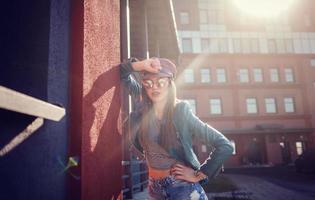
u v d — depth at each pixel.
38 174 1.24
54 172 1.38
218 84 31.80
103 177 1.82
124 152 5.88
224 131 30.41
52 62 1.41
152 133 1.71
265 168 27.59
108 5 2.21
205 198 1.63
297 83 32.56
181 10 33.94
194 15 33.88
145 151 1.78
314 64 33.44
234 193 10.22
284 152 30.88
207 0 34.38
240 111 31.47
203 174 1.58
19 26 1.37
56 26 1.48
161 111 1.75
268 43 33.91
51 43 1.41
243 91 31.95
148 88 1.74
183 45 33.06
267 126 30.58
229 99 31.64
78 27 1.67
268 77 32.75
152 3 7.96
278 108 31.88
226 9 34.31
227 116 31.20
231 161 30.39
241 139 30.98
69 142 1.54
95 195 1.66
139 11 8.17
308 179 16.48
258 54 32.88
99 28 1.94
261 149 31.17
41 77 1.35
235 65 32.66
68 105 1.57
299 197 9.40
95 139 1.70
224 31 33.72
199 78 32.09
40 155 1.26
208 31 33.59
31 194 1.18
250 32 33.94
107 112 1.96
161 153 1.69
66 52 1.58
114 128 2.13
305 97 32.28
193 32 33.44
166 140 1.64
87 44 1.70
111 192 2.00
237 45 33.53
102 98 1.87
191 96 31.53
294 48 33.91
